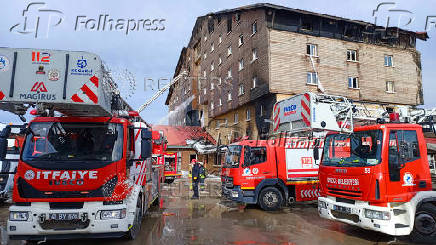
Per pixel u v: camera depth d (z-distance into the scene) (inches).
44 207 179.8
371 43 839.7
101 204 184.7
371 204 206.2
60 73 180.2
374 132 218.5
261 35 756.6
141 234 238.5
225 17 1017.5
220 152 423.8
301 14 759.7
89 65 183.3
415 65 887.7
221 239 224.8
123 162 196.1
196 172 471.8
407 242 217.2
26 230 175.5
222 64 1032.2
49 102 177.2
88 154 192.4
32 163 184.5
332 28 798.5
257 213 334.0
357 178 215.3
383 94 828.0
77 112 201.3
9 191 390.6
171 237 229.8
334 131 273.7
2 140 193.3
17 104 185.8
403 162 211.6
